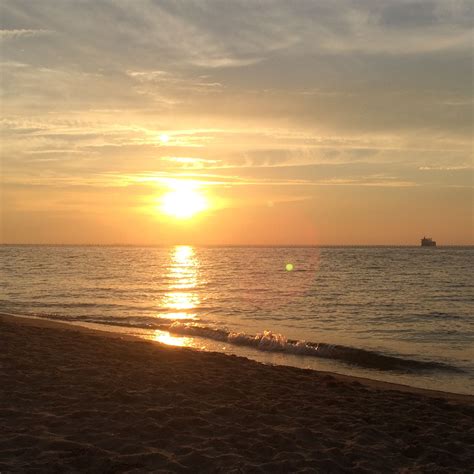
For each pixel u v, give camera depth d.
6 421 6.75
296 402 8.86
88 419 6.97
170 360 12.39
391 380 13.26
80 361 11.20
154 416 7.26
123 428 6.67
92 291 40.28
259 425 7.24
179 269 77.25
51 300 33.28
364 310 29.08
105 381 9.27
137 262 104.44
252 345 17.56
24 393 8.14
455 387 12.59
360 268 79.81
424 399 9.77
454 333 21.52
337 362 15.23
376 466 5.93
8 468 5.20
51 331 16.06
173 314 26.50
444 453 6.43
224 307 29.95
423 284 48.47
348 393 10.02
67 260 111.75
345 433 7.16
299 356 16.02
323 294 38.41
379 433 7.18
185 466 5.54
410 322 24.66
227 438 6.55
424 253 177.00
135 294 38.09
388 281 52.16
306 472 5.55
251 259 125.81
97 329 20.55
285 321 24.45
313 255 158.00
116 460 5.55
